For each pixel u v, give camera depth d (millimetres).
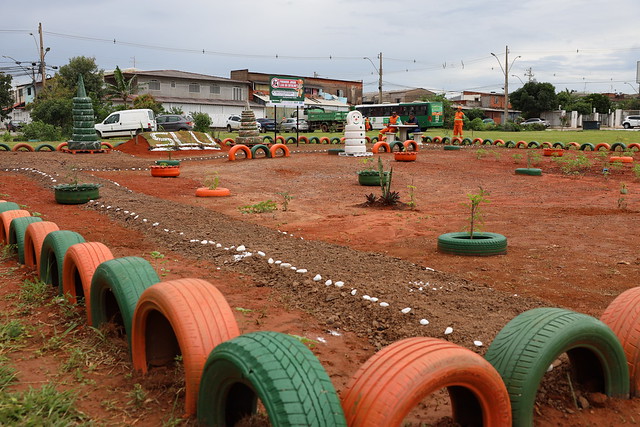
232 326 4047
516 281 7512
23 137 44594
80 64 61844
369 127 60688
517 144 36406
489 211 13914
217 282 7508
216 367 3346
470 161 27000
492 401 3344
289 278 7449
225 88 74125
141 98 56594
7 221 9008
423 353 3150
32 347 5215
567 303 6559
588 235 10695
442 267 8281
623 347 4270
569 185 19328
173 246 9742
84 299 6273
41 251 7191
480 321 5832
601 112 106750
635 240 10180
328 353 5172
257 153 31781
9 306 6461
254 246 9320
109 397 4227
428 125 58469
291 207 14539
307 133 58406
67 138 46406
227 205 14828
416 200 16031
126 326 4777
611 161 26203
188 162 27016
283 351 3092
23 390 4273
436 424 3826
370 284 7023
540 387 4309
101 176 20828
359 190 18047
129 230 11211
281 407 2836
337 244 9953
